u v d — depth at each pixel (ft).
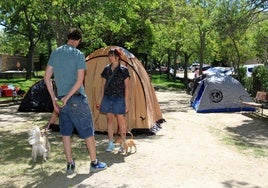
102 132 33.96
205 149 28.14
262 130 38.60
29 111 51.55
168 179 20.24
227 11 57.00
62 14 43.45
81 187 18.85
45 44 172.04
